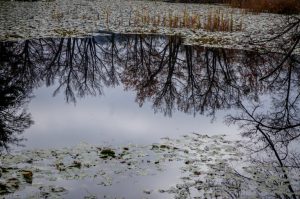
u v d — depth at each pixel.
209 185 6.89
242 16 32.28
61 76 16.53
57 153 7.97
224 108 12.60
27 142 8.72
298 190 6.83
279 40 21.92
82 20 27.80
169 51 20.88
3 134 9.28
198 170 7.45
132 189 6.63
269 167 7.77
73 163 7.48
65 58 19.22
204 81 16.31
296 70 17.66
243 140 9.38
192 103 13.20
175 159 7.93
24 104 12.09
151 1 45.62
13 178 6.70
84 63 18.80
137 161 7.75
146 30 25.55
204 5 42.78
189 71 17.83
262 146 9.02
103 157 7.86
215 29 25.69
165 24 27.53
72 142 8.77
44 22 25.70
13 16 27.27
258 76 16.89
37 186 6.50
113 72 17.73
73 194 6.34
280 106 12.83
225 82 16.17
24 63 17.53
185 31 25.48
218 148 8.66
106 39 22.78
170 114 11.61
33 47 19.67
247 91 14.87
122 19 29.22
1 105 11.88
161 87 15.41
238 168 7.65
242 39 22.97
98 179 6.91
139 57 20.11
